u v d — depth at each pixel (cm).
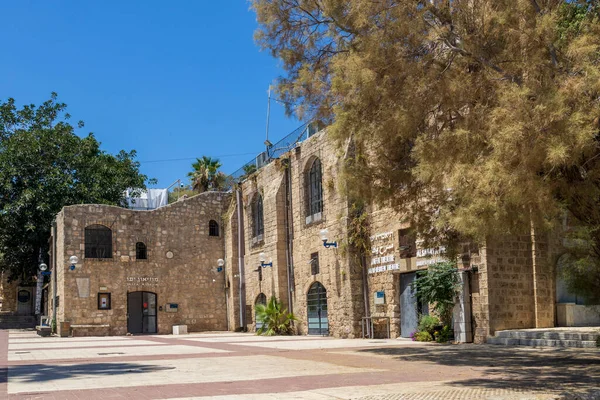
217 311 3775
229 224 3784
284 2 1570
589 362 1366
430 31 1206
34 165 4144
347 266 2619
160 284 3622
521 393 946
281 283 3164
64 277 3353
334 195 2748
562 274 1216
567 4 1163
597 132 940
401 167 1416
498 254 2000
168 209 3716
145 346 2284
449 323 2156
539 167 974
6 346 2358
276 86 1630
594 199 1024
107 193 4356
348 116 1319
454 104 1161
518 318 2005
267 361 1559
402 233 2395
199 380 1157
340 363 1481
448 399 893
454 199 1230
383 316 2494
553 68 1038
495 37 1134
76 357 1755
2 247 4112
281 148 3381
